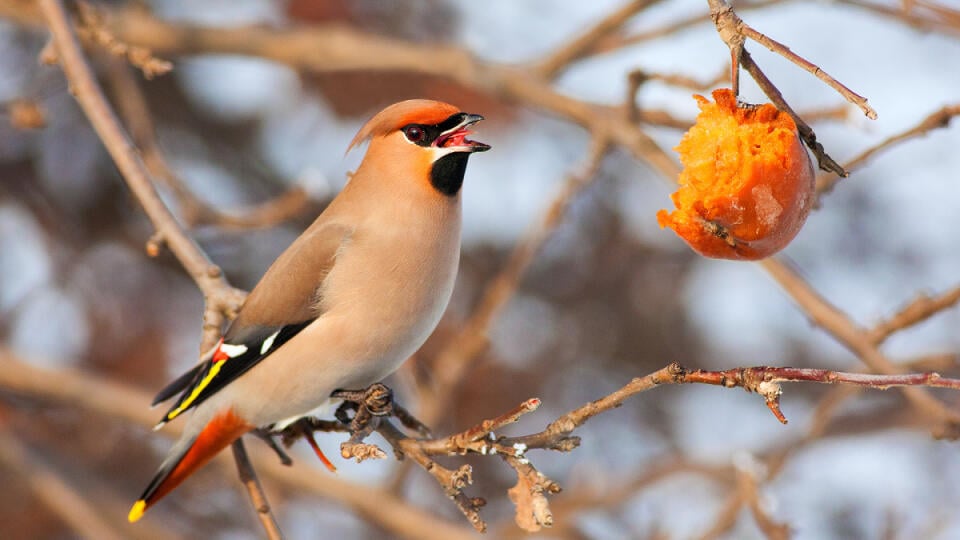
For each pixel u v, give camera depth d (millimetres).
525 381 12406
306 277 7059
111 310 12828
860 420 12281
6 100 9844
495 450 5719
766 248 5121
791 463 12406
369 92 13117
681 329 12938
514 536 11133
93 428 12305
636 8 10695
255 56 11703
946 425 7750
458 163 7168
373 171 7234
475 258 13031
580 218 13141
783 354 12969
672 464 11664
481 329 9805
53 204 13055
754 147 5008
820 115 8641
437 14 13500
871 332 8086
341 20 13180
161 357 12758
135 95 10641
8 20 11391
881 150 7215
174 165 13203
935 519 11203
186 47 11609
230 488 12273
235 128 13625
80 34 8602
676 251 13117
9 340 12562
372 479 11984
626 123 9570
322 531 12508
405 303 7055
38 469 11086
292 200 9898
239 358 7121
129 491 11875
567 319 12883
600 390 12758
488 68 11062
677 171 9297
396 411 6703
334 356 7055
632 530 11969
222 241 12930
